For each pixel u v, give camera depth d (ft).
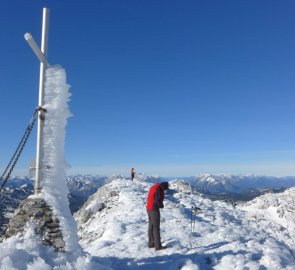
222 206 90.48
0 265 23.66
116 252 38.34
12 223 28.50
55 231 28.32
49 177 30.12
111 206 73.41
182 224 52.65
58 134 30.48
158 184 39.40
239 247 38.75
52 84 30.63
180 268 32.89
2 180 28.30
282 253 37.78
